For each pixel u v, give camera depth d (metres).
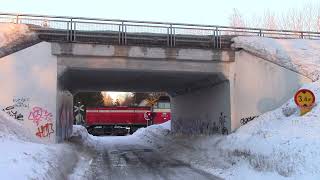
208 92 29.81
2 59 22.61
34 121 22.70
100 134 56.81
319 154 14.09
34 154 14.94
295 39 28.20
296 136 17.12
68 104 32.41
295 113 21.69
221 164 20.20
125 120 57.16
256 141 19.53
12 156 13.32
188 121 35.03
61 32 23.66
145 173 19.14
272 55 25.52
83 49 23.77
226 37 26.03
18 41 22.98
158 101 57.47
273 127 20.83
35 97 22.84
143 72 25.95
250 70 25.67
